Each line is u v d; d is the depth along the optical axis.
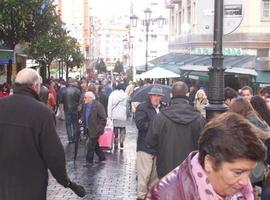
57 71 52.19
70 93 17.16
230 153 2.05
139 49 60.53
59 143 4.75
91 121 13.09
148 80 26.17
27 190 4.66
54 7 15.71
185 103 6.65
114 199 9.49
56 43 31.38
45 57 31.50
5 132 4.70
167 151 6.55
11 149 4.67
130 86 27.16
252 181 5.98
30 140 4.68
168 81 35.72
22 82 4.84
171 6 49.34
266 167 6.06
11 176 4.66
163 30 61.78
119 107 15.80
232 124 2.12
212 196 2.19
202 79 29.78
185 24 39.00
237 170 2.08
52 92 23.06
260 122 6.04
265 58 29.39
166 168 6.57
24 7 13.45
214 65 7.78
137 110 8.27
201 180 2.20
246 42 30.94
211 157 2.13
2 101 4.80
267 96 8.44
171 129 6.55
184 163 2.28
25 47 30.28
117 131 16.16
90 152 13.23
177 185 2.24
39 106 4.76
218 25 7.79
